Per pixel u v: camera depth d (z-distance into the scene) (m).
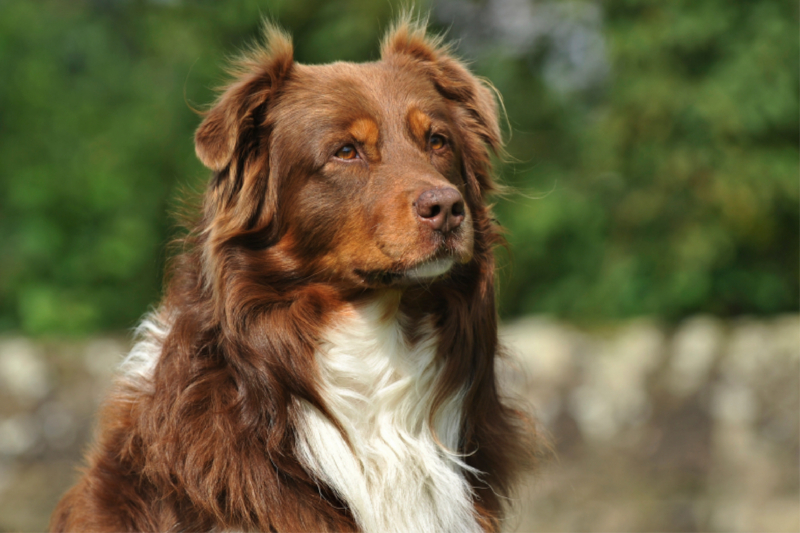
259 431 5.08
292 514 5.03
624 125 16.02
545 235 17.28
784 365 11.93
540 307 17.44
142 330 5.92
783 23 15.34
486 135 6.23
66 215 18.42
